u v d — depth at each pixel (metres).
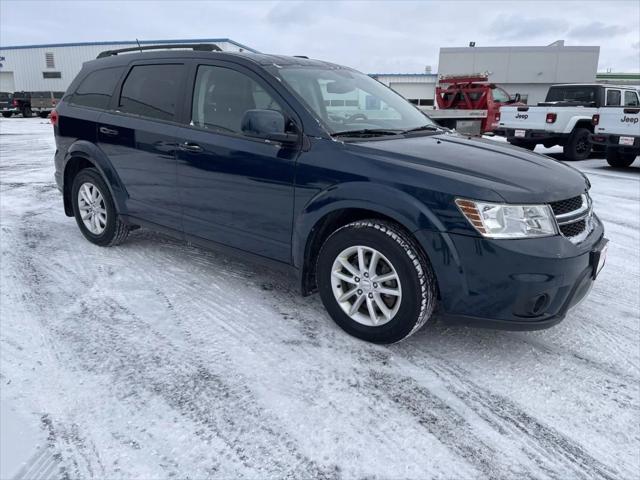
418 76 39.94
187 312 3.24
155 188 3.81
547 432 2.21
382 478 1.92
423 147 2.99
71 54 35.44
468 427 2.23
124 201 4.08
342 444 2.09
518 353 2.87
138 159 3.86
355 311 2.93
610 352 2.91
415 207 2.54
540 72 35.84
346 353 2.80
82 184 4.43
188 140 3.48
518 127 12.44
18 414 2.21
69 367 2.58
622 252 4.77
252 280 3.80
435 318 3.27
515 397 2.46
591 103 12.05
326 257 2.95
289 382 2.51
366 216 2.89
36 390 2.38
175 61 3.74
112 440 2.07
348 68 4.05
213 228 3.49
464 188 2.49
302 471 1.94
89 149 4.20
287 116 3.07
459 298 2.56
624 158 10.46
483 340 3.00
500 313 2.53
